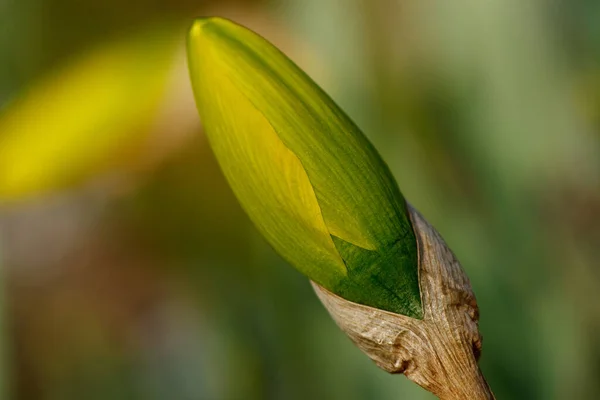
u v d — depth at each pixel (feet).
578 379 1.20
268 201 0.61
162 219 1.16
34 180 0.87
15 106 0.88
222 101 0.60
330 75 1.14
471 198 1.20
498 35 1.20
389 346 0.60
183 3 0.97
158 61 0.91
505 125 1.20
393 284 0.60
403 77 1.17
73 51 0.94
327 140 0.60
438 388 0.60
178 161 0.99
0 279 1.18
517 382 1.20
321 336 1.20
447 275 0.61
